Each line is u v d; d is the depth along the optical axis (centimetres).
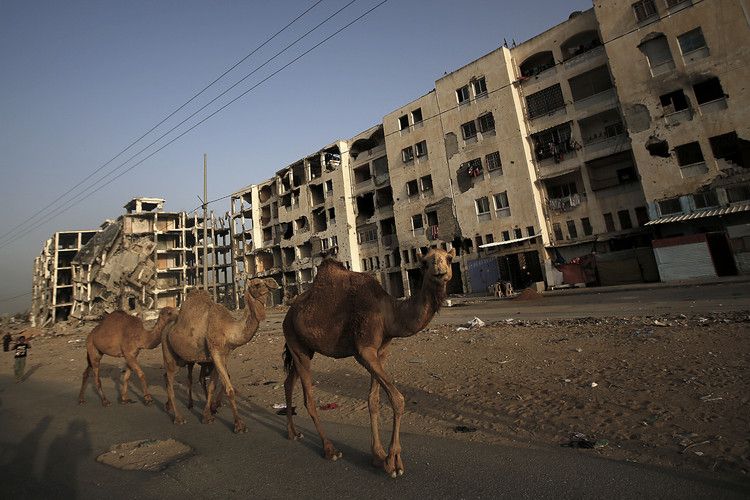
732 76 2180
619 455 372
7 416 734
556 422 470
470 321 1529
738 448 358
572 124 2822
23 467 455
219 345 586
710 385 530
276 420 598
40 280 7188
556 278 2764
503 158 3095
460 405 579
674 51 2339
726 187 2159
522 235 2966
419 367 861
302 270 4906
